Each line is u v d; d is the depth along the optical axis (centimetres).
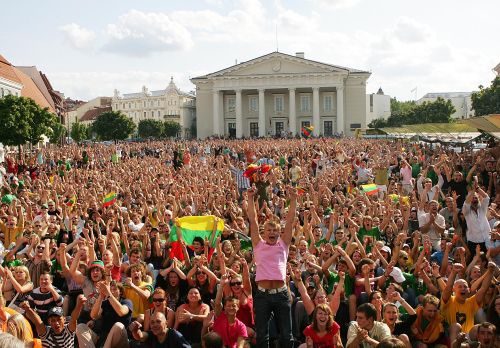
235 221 1689
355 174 3186
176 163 4509
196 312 1078
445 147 4812
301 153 4356
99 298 1070
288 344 860
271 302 865
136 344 991
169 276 1166
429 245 1391
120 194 2533
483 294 1067
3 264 1441
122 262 1334
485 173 2209
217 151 5991
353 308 1144
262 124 10938
